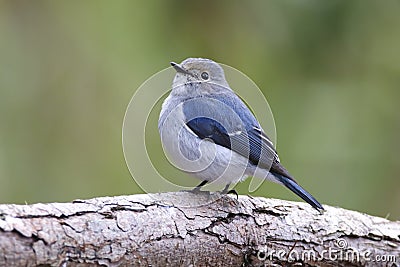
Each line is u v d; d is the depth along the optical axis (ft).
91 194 40.70
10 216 20.27
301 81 39.93
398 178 40.37
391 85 40.11
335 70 39.86
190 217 23.27
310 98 39.93
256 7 39.73
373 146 40.16
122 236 21.65
